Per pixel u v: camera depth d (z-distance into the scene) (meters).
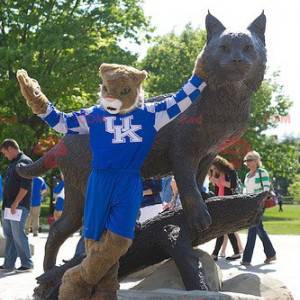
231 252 12.98
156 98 5.95
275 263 11.02
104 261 4.70
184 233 5.84
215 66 5.29
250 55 5.31
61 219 6.38
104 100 4.80
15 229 9.46
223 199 6.00
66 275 4.95
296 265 10.73
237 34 5.29
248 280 5.99
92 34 26.02
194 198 5.57
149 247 5.86
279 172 37.44
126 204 4.66
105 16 26.36
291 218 33.47
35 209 15.58
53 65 24.81
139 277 7.50
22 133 22.02
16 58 24.05
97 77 24.91
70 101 26.34
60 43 23.80
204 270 5.75
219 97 5.51
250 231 10.63
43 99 4.93
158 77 37.19
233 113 5.59
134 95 4.80
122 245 4.65
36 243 14.05
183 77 36.75
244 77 5.28
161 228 5.88
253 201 6.06
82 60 24.80
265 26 5.65
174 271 5.86
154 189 8.32
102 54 25.19
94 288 4.93
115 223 4.64
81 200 6.26
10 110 23.91
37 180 15.35
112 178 4.69
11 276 8.91
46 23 24.86
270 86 33.12
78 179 6.14
